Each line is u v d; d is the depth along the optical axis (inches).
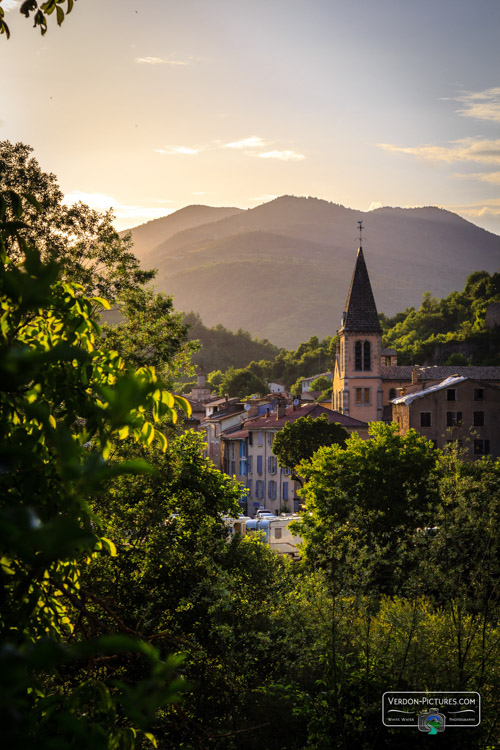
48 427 107.3
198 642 789.9
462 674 729.6
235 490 1018.1
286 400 4916.3
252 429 4173.2
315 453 2204.7
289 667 755.4
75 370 208.4
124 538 862.5
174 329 1429.6
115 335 1375.5
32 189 1373.0
